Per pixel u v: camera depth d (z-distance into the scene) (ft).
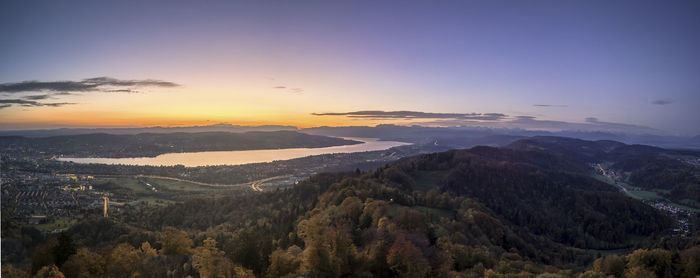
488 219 484.74
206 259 261.85
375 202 403.54
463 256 299.38
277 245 366.43
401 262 243.60
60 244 315.37
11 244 428.97
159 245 482.28
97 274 323.78
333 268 229.25
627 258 353.92
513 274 265.95
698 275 304.71
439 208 537.24
